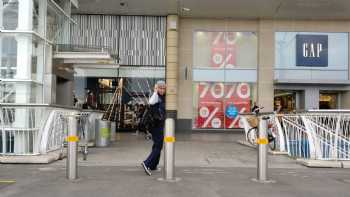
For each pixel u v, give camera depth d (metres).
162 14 24.23
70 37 18.92
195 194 6.67
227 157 12.01
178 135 21.88
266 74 24.53
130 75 24.64
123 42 24.59
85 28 24.47
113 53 17.89
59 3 17.56
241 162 10.88
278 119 13.09
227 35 24.92
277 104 24.73
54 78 16.11
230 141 18.28
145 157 11.64
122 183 7.51
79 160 10.86
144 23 24.67
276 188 7.25
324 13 23.38
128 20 24.64
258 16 24.23
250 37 24.97
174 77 24.06
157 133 8.57
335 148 10.38
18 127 10.74
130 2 21.88
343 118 10.35
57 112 11.57
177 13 23.92
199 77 24.78
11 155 10.51
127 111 24.66
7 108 10.70
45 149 10.82
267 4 21.81
